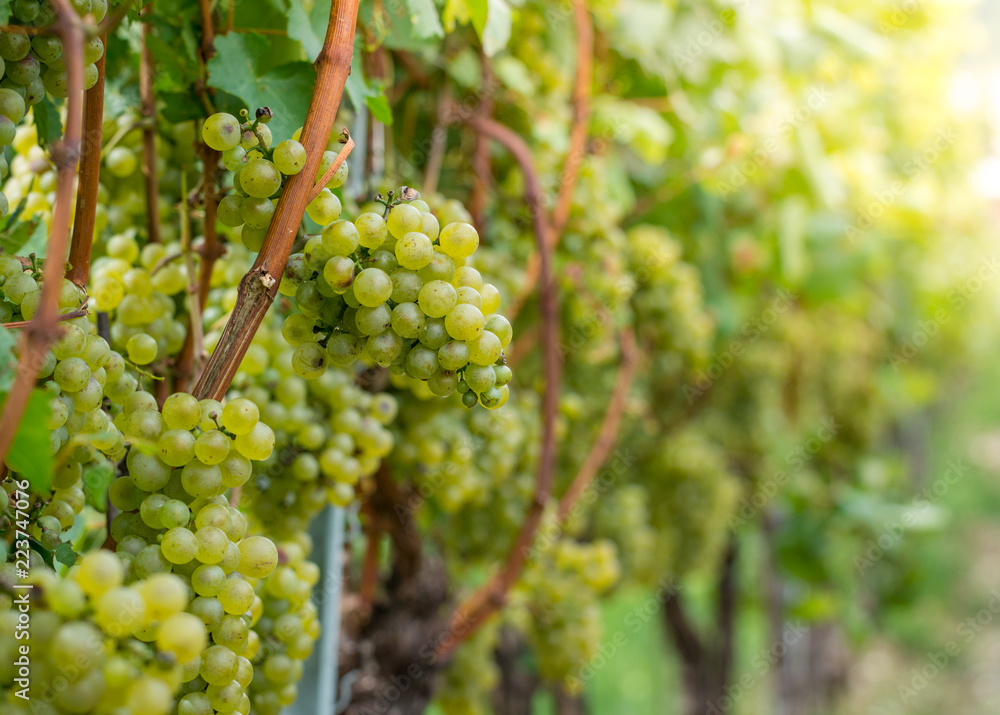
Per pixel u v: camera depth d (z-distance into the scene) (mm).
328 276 656
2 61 642
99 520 883
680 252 2191
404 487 1180
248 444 667
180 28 807
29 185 860
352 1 667
